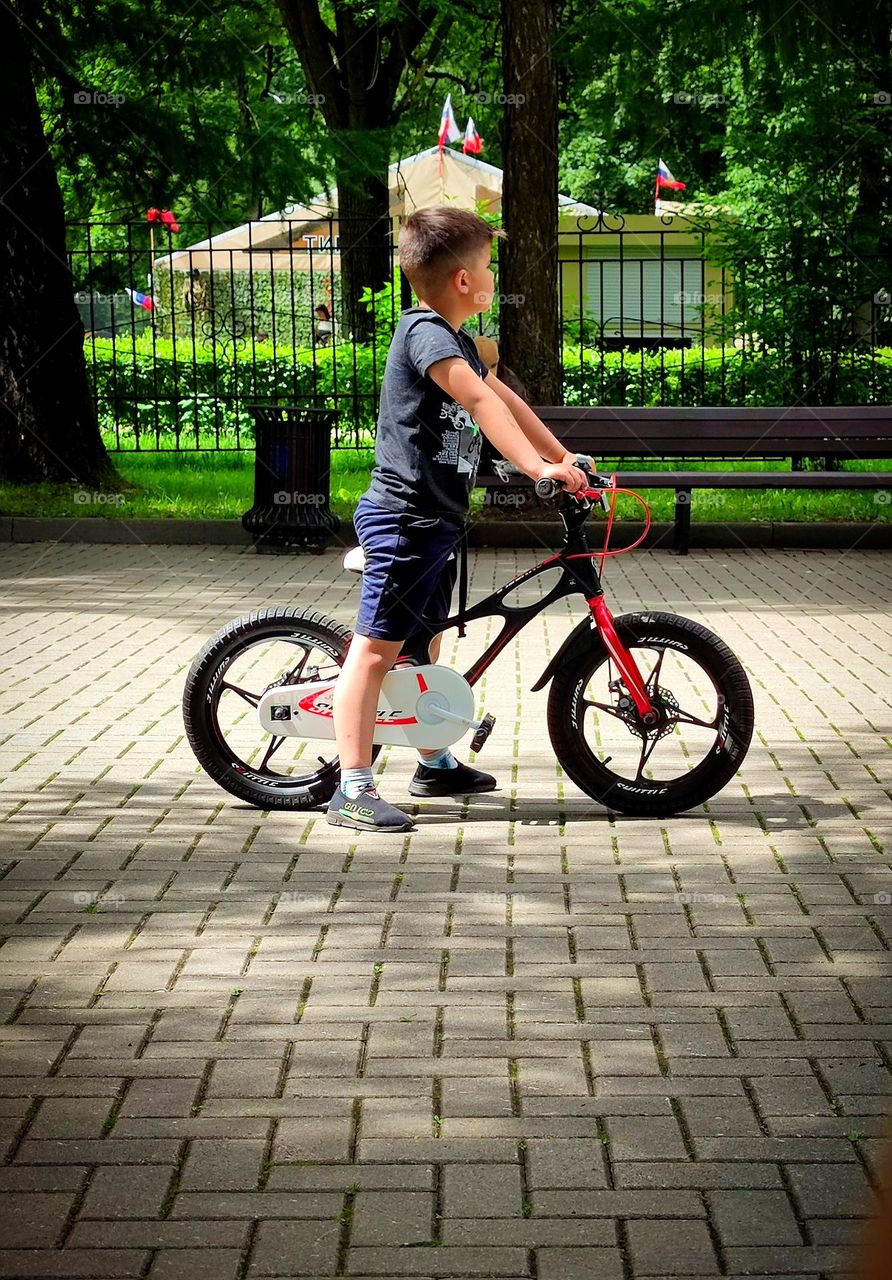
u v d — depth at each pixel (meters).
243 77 15.63
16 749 6.03
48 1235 2.63
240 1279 2.51
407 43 25.09
